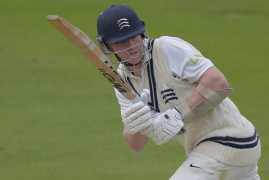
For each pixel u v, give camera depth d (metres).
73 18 59.88
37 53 44.75
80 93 32.56
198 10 65.75
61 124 25.28
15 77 36.91
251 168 10.86
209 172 10.22
